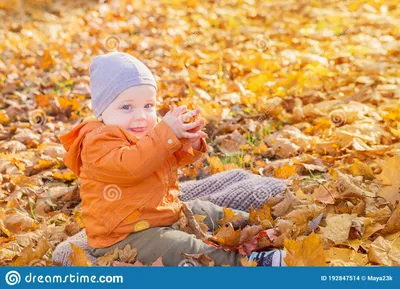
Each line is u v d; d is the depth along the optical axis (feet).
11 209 21.04
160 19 49.96
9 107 31.12
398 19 45.85
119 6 54.29
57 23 50.21
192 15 50.39
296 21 47.39
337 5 51.98
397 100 28.58
